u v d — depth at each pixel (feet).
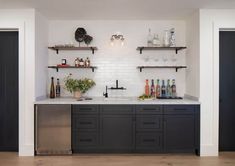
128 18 14.71
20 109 12.97
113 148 13.14
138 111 13.09
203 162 12.09
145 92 15.23
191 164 11.80
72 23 15.23
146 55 15.25
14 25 12.92
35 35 13.01
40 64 13.82
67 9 12.83
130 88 15.33
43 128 12.98
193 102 12.99
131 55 15.28
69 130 13.02
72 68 15.30
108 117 13.10
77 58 14.97
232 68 13.83
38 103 12.92
